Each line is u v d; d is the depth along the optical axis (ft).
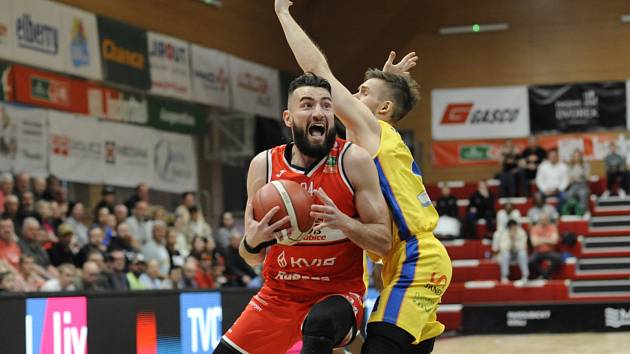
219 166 87.35
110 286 52.65
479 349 59.93
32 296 29.19
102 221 60.29
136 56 76.13
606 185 100.83
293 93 18.56
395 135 20.83
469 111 110.83
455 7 111.75
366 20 113.50
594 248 90.84
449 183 104.88
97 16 71.92
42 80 65.31
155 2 81.51
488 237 91.81
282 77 99.19
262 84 94.99
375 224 18.72
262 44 98.17
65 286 49.08
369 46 113.50
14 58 63.21
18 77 63.10
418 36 112.57
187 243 69.62
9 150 61.72
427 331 20.71
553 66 109.29
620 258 88.58
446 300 84.12
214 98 86.58
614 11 108.27
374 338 19.48
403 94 21.79
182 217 69.77
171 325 35.94
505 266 84.64
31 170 63.52
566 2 109.29
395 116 21.85
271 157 19.27
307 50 20.49
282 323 19.70
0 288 45.09
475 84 110.83
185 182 81.51
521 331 77.41
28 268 48.55
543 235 86.07
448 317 78.74
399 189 20.18
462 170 110.42
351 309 18.98
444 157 110.93
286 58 102.37
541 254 85.66
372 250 18.70
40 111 64.85
